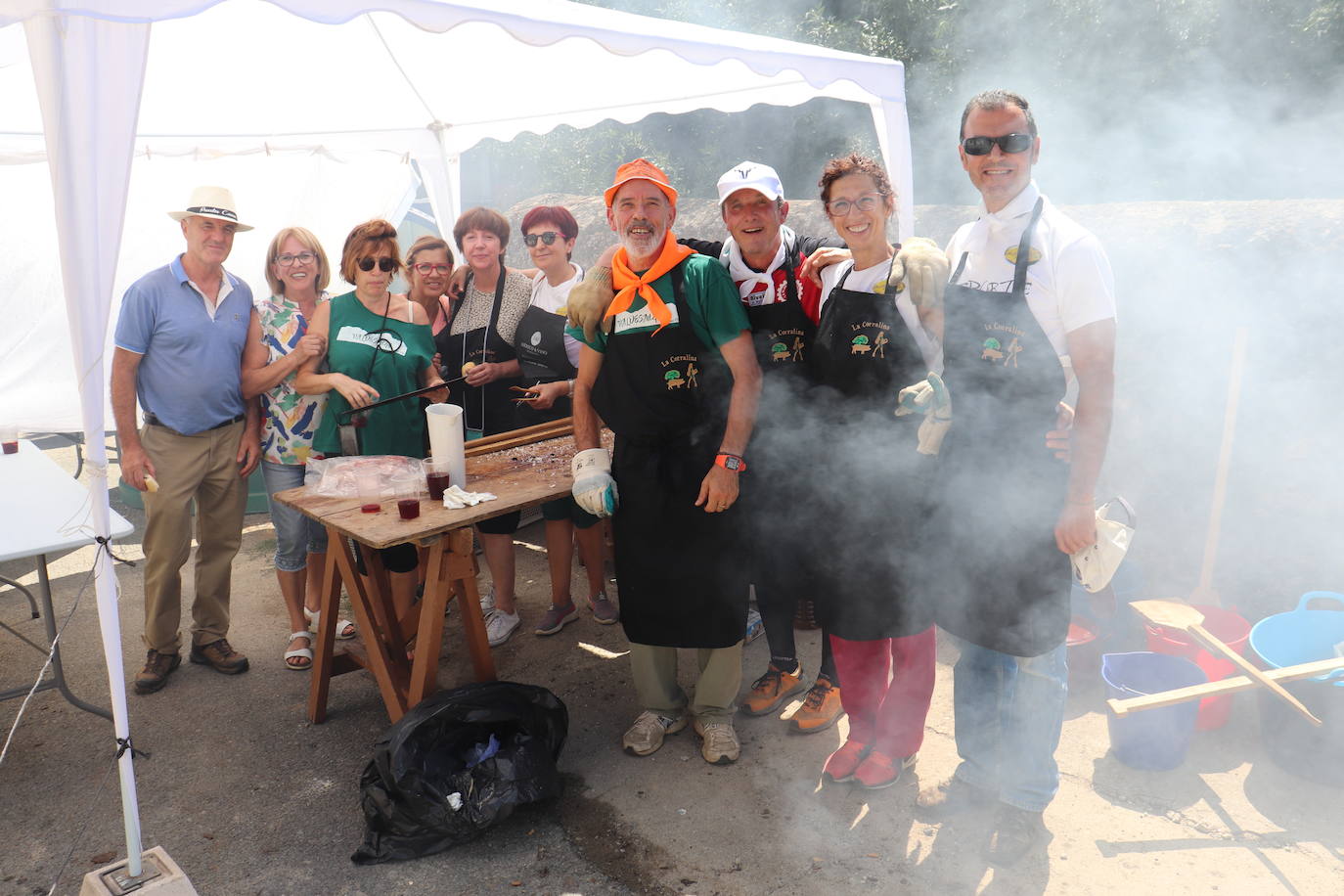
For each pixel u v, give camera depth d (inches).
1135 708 109.1
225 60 161.2
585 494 117.5
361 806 113.8
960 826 110.5
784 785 119.7
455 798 106.9
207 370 139.2
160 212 230.8
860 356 104.2
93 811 117.7
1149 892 97.9
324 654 134.0
